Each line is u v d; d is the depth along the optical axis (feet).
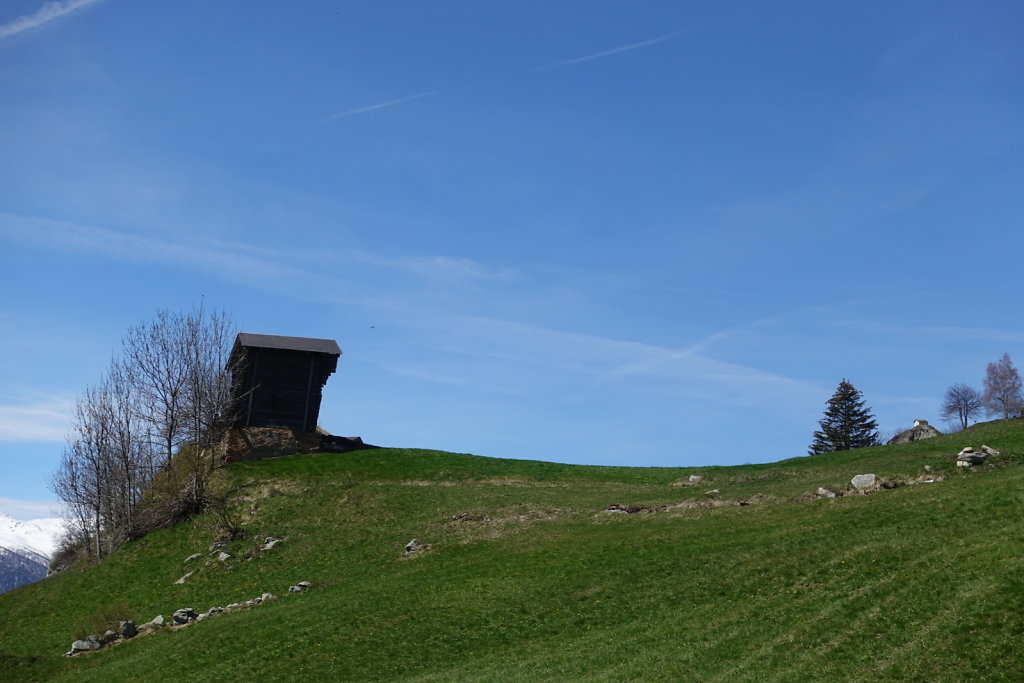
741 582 136.67
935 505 148.15
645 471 270.05
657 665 114.83
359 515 231.09
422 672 131.23
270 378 300.81
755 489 206.59
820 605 119.65
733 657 111.65
